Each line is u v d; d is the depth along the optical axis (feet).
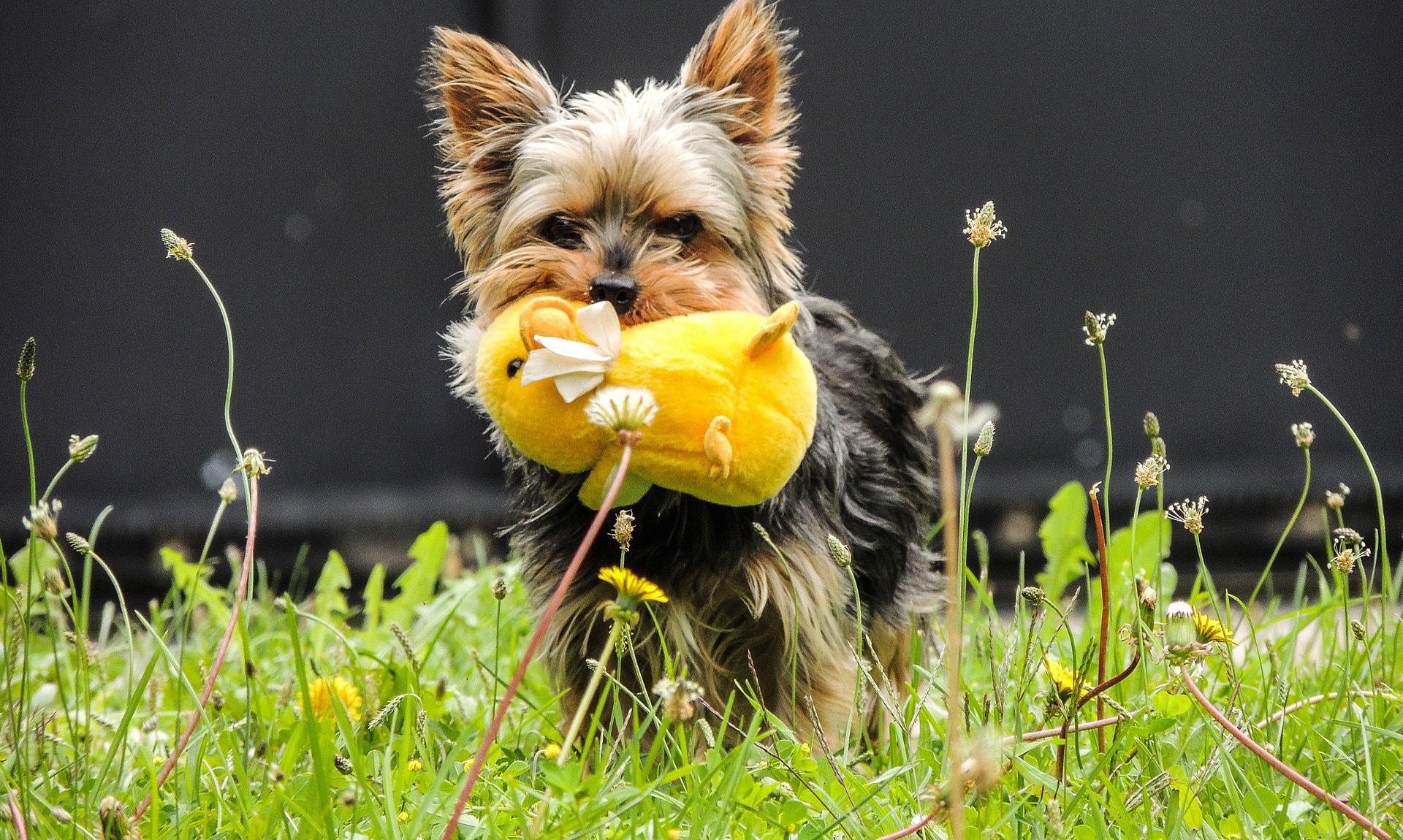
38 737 13.96
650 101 18.65
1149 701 14.35
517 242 17.69
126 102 35.78
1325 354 35.88
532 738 16.56
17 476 36.01
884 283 35.99
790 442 13.58
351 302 36.42
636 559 16.74
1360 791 12.57
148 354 36.09
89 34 35.63
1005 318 36.06
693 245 17.51
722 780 12.48
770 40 18.92
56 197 35.91
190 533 35.55
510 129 18.76
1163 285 36.04
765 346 13.42
